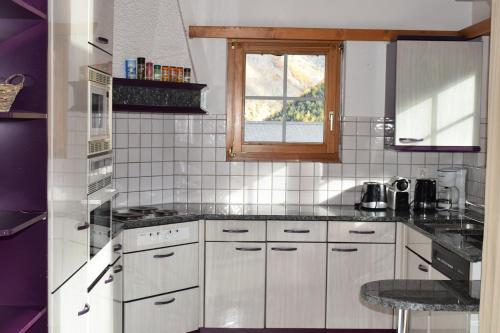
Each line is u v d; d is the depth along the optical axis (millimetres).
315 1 5020
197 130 5078
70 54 2686
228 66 5105
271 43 5094
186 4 4930
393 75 4805
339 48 5117
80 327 2941
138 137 4863
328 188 5125
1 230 2053
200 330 4633
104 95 3375
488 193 2408
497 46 2383
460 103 4672
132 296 4191
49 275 2441
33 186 2426
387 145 4977
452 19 5039
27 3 2355
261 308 4605
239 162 5102
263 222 4555
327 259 4574
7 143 2422
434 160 5113
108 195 3422
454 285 2766
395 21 5035
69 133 2688
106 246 3568
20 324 2234
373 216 4559
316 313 4609
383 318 4613
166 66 4605
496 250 2326
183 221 4441
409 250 4371
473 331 3072
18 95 2406
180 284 4457
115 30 4281
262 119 5180
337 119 5160
